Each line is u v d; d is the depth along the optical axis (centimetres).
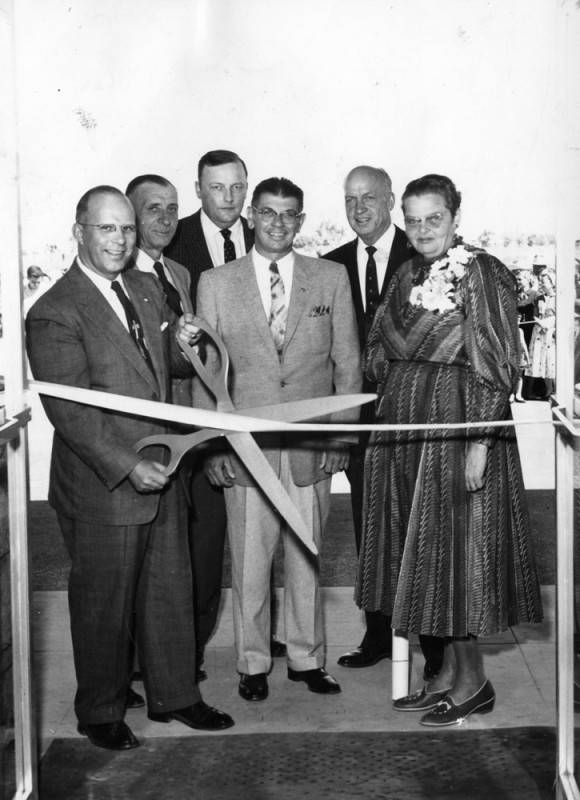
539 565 520
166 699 384
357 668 436
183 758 361
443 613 372
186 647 385
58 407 362
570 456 315
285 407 377
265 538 405
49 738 377
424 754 360
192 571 427
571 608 317
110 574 368
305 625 415
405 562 377
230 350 404
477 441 367
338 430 366
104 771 353
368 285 448
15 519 312
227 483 402
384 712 395
